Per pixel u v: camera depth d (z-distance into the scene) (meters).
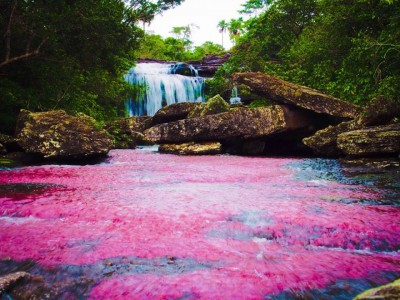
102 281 2.91
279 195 5.84
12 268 3.19
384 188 6.51
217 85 29.08
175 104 19.22
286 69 20.75
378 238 3.88
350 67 14.35
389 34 12.11
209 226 4.20
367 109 11.45
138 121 22.73
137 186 6.77
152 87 32.03
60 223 4.40
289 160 11.80
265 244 3.79
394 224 4.21
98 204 5.16
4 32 13.45
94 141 11.32
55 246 3.64
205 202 5.27
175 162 11.41
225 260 3.31
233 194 5.91
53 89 15.42
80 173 8.55
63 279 2.96
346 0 14.61
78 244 3.69
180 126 15.59
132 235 3.92
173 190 6.26
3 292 2.67
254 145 14.93
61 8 13.48
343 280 2.93
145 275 3.00
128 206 5.04
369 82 13.33
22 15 12.98
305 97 13.78
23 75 15.05
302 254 3.51
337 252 3.61
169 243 3.70
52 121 11.09
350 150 10.43
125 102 29.55
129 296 2.68
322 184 7.05
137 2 17.83
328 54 16.58
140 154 14.66
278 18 23.27
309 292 2.73
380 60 12.90
